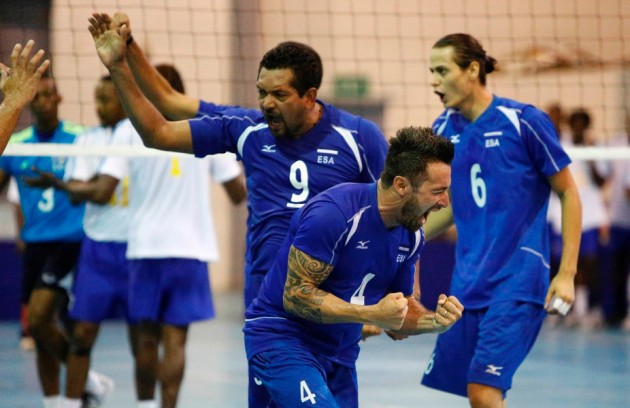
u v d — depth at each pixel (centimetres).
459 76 1358
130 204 1755
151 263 1723
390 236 1045
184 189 1752
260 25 4169
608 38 3950
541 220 1338
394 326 991
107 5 3731
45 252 1953
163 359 1723
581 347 2961
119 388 2161
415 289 1235
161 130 1215
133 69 1292
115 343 2984
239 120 1234
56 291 1878
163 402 1717
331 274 1052
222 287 4725
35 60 1114
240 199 1867
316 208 1029
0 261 3631
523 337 1299
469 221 1369
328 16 4350
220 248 4712
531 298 1307
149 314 1720
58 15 3594
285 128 1183
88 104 3481
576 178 3322
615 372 2469
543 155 1320
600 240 3419
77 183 1770
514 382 2305
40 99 1970
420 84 4038
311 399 1035
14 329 3375
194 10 4050
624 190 3288
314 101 1188
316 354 1095
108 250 1809
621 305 3441
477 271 1341
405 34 4312
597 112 4169
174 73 1684
